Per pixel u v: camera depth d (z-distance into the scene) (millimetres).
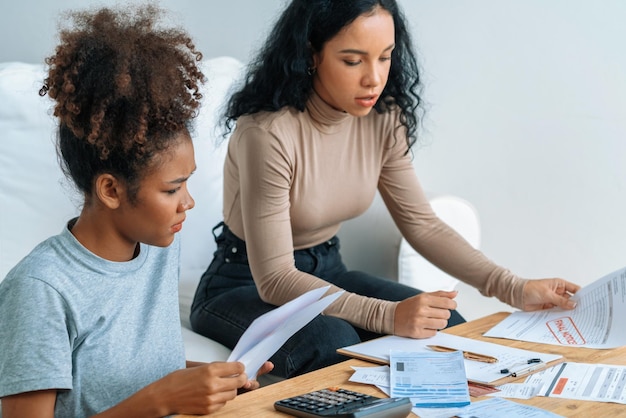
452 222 2217
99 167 1204
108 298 1266
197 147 2271
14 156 2008
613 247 2354
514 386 1217
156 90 1174
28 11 2479
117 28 1205
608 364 1294
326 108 1768
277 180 1733
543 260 2490
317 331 1657
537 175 2461
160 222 1230
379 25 1636
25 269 1201
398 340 1466
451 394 1182
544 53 2395
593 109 2336
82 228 1264
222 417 1129
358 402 1118
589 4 2299
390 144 1913
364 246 2209
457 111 2584
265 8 2785
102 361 1257
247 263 1900
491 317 1600
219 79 2338
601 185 2350
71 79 1180
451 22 2549
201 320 1884
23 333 1167
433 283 2203
